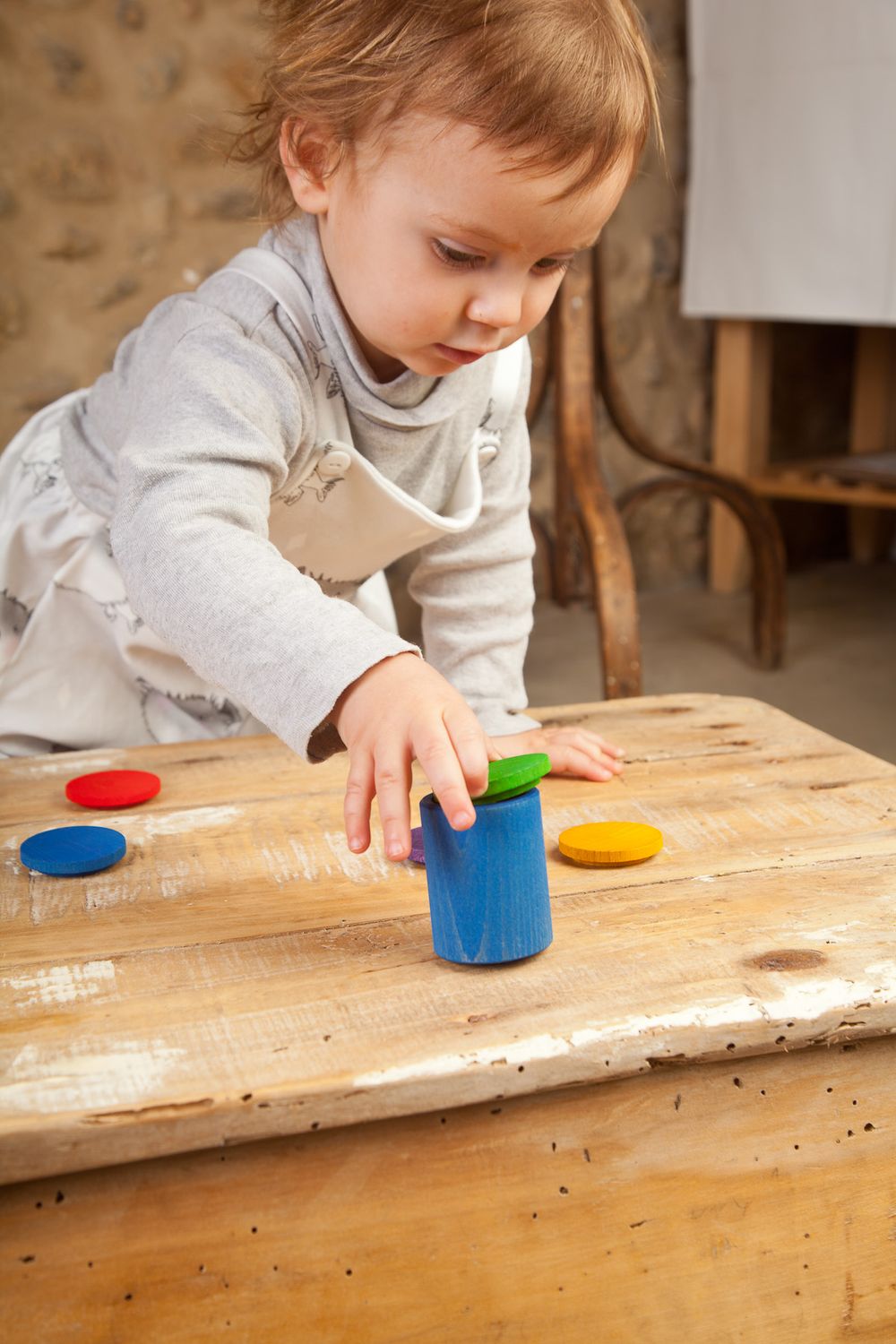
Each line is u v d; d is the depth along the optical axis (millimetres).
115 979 651
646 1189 608
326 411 1020
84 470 1214
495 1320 597
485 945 647
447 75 790
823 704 2521
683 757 997
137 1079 554
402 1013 609
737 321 3174
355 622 744
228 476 856
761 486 3168
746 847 813
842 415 3680
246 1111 540
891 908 715
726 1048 596
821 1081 626
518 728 1088
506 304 841
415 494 1147
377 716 689
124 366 1170
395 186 830
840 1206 638
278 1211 563
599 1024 592
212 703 1306
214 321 966
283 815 887
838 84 2701
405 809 659
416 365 918
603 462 3346
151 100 2697
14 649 1258
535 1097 586
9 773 990
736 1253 625
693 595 3426
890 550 3717
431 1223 583
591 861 783
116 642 1254
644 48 874
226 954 678
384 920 720
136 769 996
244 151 1115
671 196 3287
